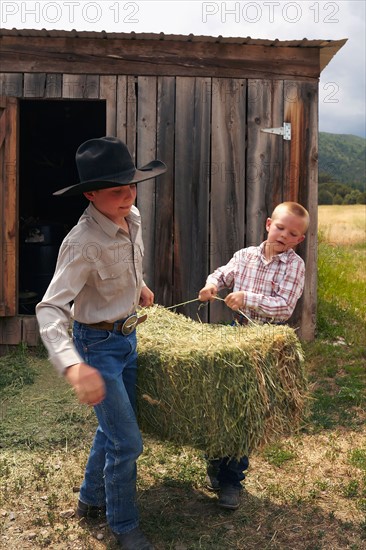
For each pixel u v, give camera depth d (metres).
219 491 3.21
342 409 4.54
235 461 3.06
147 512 3.12
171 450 3.77
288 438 4.00
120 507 2.76
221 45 6.11
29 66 6.06
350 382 5.06
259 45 6.12
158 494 3.29
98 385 2.27
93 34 5.92
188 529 2.98
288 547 2.85
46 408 4.61
